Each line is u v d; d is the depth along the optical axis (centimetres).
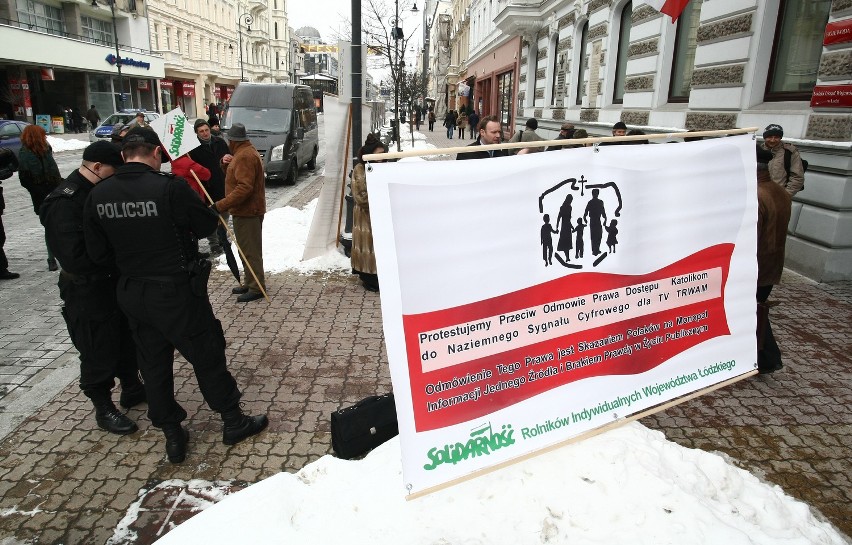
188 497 288
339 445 312
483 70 3027
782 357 448
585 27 1451
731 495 260
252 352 455
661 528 223
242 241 554
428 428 230
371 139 572
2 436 339
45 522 270
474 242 234
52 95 3378
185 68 4825
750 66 737
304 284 631
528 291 249
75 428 349
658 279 288
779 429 351
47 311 543
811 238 648
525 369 252
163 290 289
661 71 984
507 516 232
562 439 260
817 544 236
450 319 232
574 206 256
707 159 295
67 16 3300
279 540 231
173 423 313
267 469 312
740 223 312
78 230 306
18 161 621
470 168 230
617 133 750
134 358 363
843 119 588
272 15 7831
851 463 319
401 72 2381
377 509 243
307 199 1186
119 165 325
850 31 575
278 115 1391
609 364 277
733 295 317
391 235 217
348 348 465
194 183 629
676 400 298
